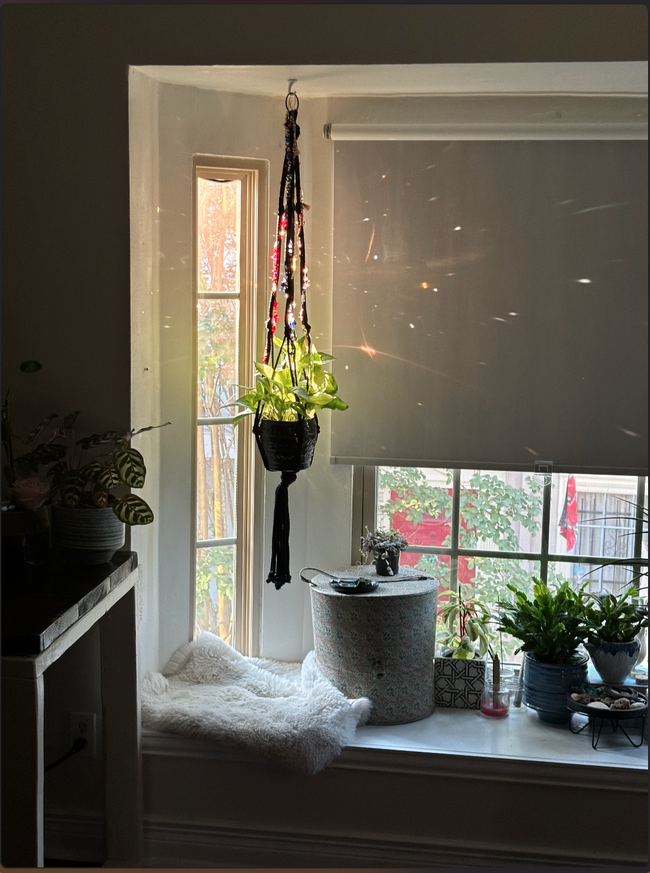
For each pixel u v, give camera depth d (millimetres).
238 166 2502
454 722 2438
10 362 2260
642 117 2373
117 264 2211
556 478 2635
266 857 2318
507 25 2061
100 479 2029
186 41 2141
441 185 2465
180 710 2297
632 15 2027
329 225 2576
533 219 2439
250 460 2623
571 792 2225
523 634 2451
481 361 2492
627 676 2482
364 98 2492
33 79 2178
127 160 2182
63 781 2383
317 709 2266
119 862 2297
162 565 2533
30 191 2209
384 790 2277
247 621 2688
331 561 2695
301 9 2109
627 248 2412
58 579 1936
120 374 2242
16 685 1541
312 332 2611
